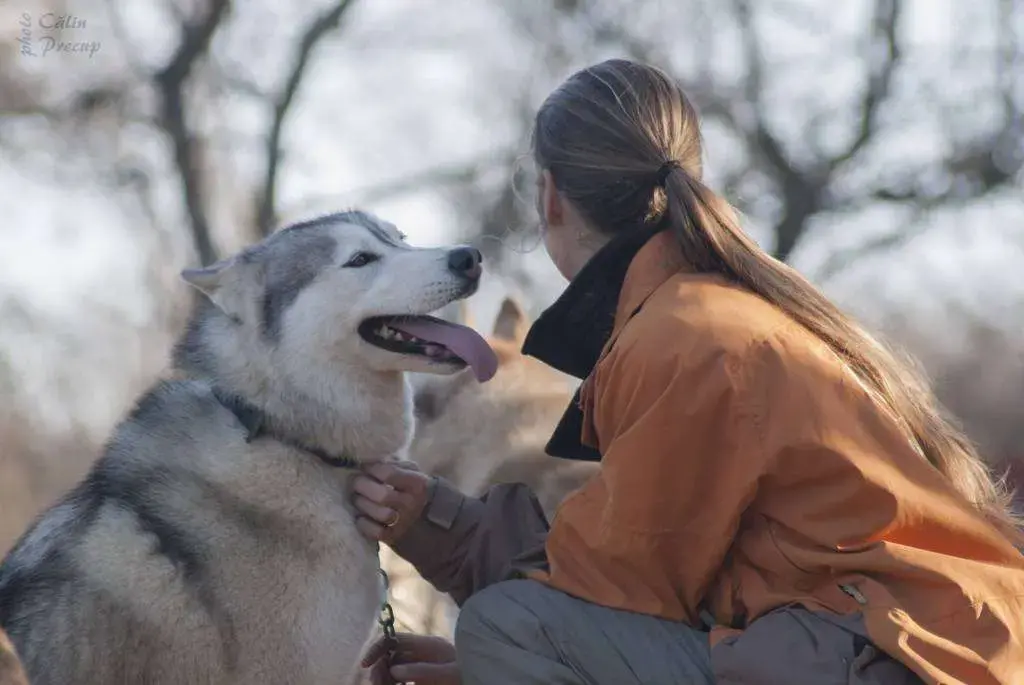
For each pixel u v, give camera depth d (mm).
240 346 4414
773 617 3506
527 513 4504
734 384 3512
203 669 4102
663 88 4125
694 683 3621
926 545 3479
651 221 4020
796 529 3514
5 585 4195
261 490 4230
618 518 3633
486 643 3854
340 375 4406
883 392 3744
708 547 3598
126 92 18094
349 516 4371
